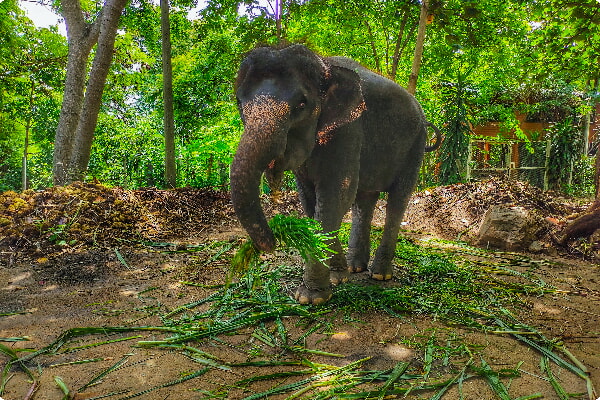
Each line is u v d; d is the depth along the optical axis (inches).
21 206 225.3
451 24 334.0
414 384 91.0
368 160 149.0
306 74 116.3
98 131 575.5
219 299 138.7
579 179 561.6
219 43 424.5
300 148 122.4
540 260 200.4
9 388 88.4
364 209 171.8
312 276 134.8
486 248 225.0
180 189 316.5
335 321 124.0
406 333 116.6
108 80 531.8
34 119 629.3
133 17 480.7
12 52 498.6
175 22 523.2
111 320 123.1
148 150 516.4
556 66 292.4
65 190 243.0
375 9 395.9
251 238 106.6
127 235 219.9
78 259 182.9
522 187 312.0
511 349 109.1
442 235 261.0
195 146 438.9
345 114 126.2
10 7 462.6
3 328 117.2
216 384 90.8
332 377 93.0
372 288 148.3
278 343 109.4
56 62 513.7
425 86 526.3
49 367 97.1
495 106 572.4
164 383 90.9
